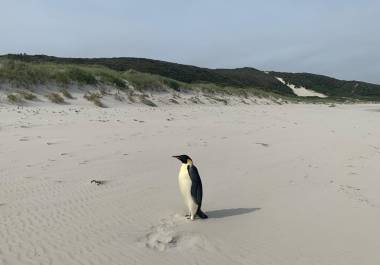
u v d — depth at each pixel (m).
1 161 12.78
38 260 6.69
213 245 7.63
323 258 7.29
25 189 10.23
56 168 12.30
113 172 12.18
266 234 8.24
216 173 12.80
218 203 10.09
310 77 137.62
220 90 55.38
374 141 20.88
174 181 11.59
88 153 14.45
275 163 14.67
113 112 27.84
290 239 8.05
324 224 8.91
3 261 6.59
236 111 38.03
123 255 7.02
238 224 8.70
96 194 10.13
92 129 19.84
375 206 10.34
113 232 7.93
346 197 10.95
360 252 7.59
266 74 129.62
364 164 15.30
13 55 59.56
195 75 78.69
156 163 13.58
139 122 23.59
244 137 20.14
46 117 23.03
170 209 9.38
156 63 80.00
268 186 11.68
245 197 10.59
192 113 32.16
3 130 18.25
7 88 29.66
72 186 10.66
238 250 7.47
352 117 37.09
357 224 8.98
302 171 13.74
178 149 16.06
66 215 8.68
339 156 16.58
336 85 136.12
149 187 10.93
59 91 32.50
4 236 7.51
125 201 9.74
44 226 8.05
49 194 9.95
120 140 17.23
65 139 16.84
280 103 63.66
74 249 7.14
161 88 43.72
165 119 26.30
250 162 14.60
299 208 9.89
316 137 21.36
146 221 8.59
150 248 7.39
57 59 67.56
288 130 24.02
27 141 16.05
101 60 76.62
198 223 8.64
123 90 37.88
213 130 22.08
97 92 35.03
